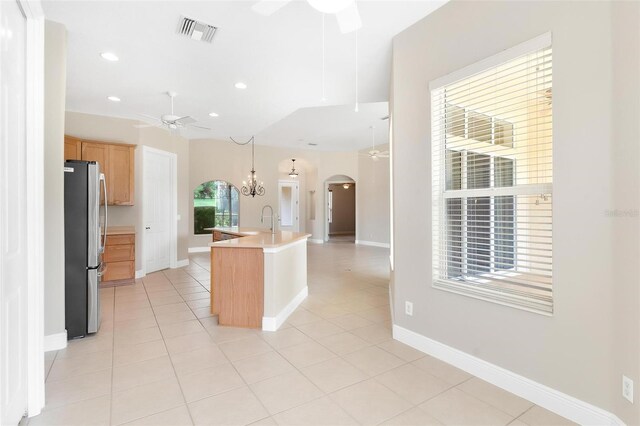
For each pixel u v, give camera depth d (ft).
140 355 9.23
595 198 5.95
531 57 7.21
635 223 5.36
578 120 6.15
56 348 9.58
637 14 5.29
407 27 9.72
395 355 9.19
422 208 9.34
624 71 5.51
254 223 33.19
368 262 25.13
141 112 17.57
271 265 11.24
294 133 28.12
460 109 8.63
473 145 8.51
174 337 10.54
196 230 32.19
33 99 6.66
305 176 39.37
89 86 13.91
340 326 11.53
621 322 5.61
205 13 8.89
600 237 5.89
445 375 8.07
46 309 9.52
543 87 7.09
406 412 6.63
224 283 11.61
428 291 9.23
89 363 8.74
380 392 7.35
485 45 7.68
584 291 6.11
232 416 6.52
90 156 17.11
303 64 12.00
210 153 31.12
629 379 5.48
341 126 25.49
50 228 9.55
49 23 9.25
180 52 11.02
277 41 10.34
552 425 6.20
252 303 11.40
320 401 7.02
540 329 6.78
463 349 8.32
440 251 9.05
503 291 7.61
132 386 7.61
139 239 19.30
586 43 6.02
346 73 12.79
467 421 6.35
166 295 15.57
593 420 5.99
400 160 10.08
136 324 11.73
